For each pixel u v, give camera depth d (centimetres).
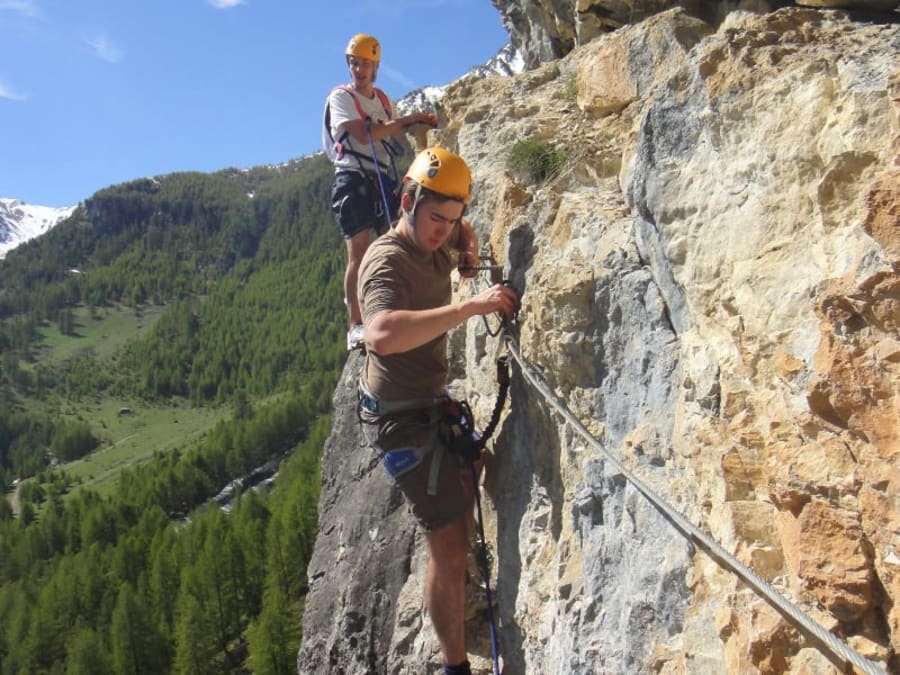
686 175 377
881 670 213
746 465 312
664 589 351
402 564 689
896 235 254
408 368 445
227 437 13088
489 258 570
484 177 687
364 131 668
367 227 669
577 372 432
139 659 5672
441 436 459
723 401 328
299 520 6650
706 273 357
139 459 16375
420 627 634
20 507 14175
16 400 19512
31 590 7656
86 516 10050
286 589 6353
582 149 551
